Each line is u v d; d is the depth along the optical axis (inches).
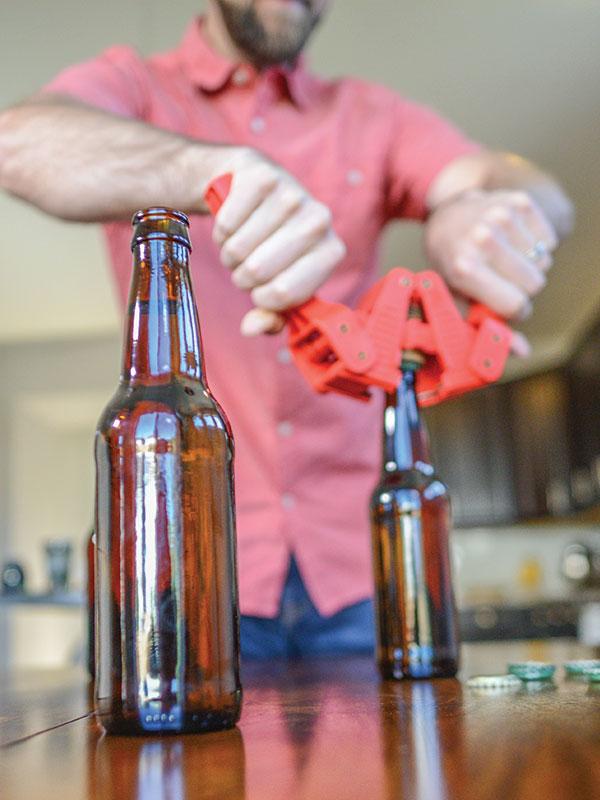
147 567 15.7
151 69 46.3
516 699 18.8
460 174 42.9
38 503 223.1
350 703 19.3
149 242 17.2
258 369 43.2
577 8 91.6
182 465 15.9
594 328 159.6
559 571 205.5
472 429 195.5
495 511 191.0
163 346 16.6
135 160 28.7
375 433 46.3
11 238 144.3
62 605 112.4
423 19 93.4
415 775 11.5
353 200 45.3
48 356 200.2
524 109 110.2
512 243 31.1
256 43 42.1
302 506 42.4
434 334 25.7
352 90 47.6
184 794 11.1
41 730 17.6
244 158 25.9
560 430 179.6
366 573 43.3
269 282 24.8
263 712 18.4
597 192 127.8
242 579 40.9
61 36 95.8
